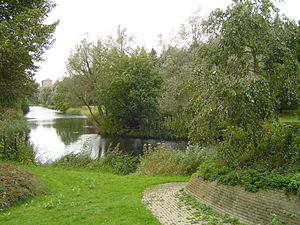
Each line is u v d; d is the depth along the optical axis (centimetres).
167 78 3538
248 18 755
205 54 885
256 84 673
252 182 664
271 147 828
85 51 3469
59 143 2491
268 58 810
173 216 670
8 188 793
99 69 3328
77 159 1494
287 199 567
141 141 2784
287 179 601
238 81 690
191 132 825
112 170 1405
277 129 871
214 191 752
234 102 691
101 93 3247
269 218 573
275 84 818
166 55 3988
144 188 1012
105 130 3203
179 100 2770
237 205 655
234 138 818
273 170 701
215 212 695
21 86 1368
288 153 768
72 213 682
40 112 7075
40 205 752
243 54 838
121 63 3170
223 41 810
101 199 834
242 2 807
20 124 1689
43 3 1377
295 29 830
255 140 842
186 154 1433
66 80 3497
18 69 1209
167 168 1343
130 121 3341
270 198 596
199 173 900
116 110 3200
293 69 794
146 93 3039
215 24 823
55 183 1021
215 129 768
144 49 3478
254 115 729
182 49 3803
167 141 2795
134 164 1548
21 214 677
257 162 801
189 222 623
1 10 1169
